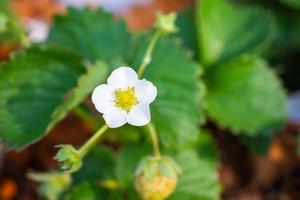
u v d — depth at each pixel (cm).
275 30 44
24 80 32
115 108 25
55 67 33
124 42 35
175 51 33
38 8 55
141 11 56
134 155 33
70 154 27
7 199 41
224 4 41
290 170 42
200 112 32
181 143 32
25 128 31
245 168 42
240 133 39
